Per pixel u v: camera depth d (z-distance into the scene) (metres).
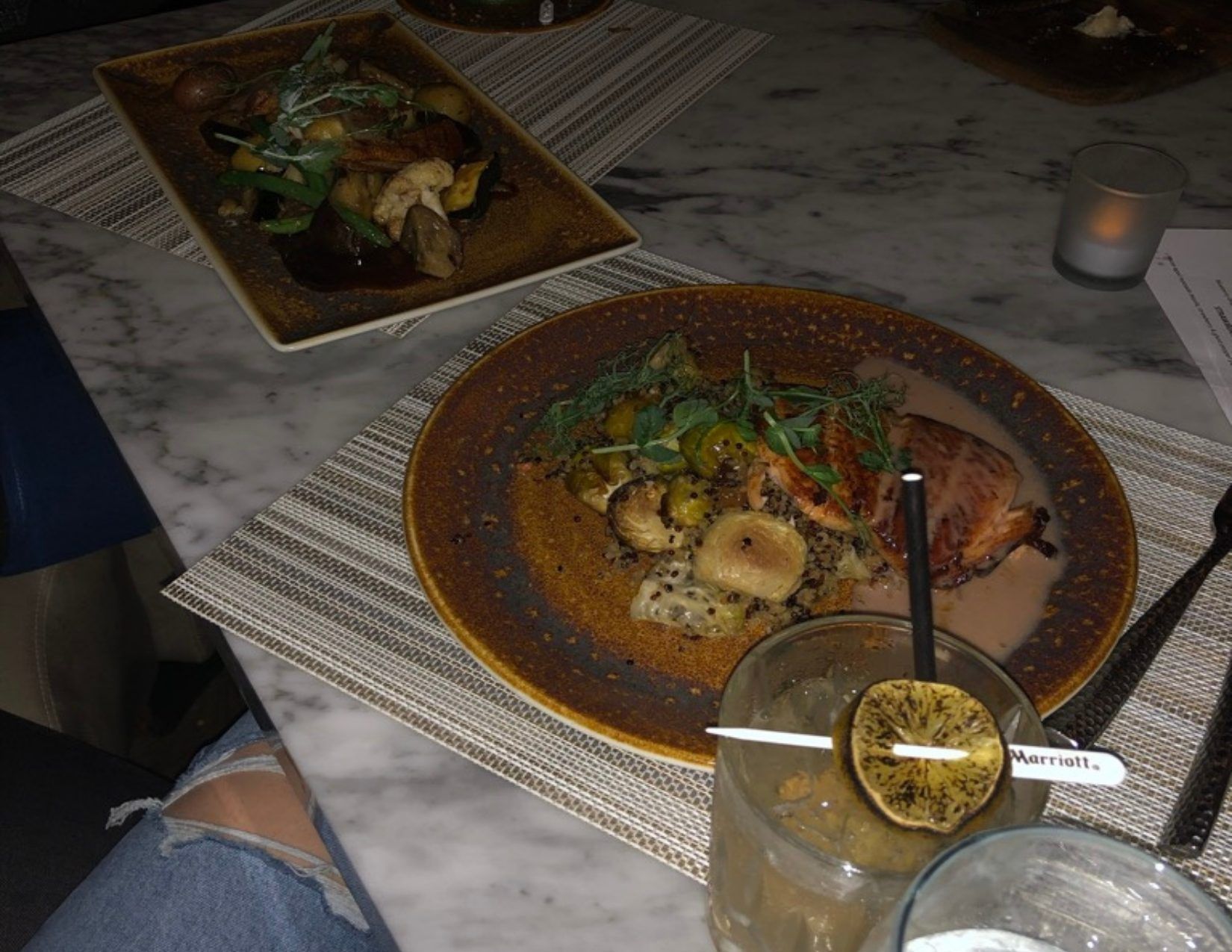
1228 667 0.86
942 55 1.65
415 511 0.89
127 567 1.64
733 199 1.37
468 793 0.79
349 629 0.88
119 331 1.18
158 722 1.76
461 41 1.64
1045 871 0.52
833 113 1.52
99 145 1.42
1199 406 1.11
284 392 1.12
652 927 0.72
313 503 0.98
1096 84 1.57
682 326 1.09
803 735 0.58
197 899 1.04
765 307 1.10
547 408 1.01
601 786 0.78
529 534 0.91
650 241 1.29
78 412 1.45
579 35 1.66
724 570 0.82
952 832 0.53
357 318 1.13
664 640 0.84
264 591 0.91
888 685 0.56
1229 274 1.28
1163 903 0.51
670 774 0.79
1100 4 1.73
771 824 0.58
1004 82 1.60
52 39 1.64
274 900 1.05
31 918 1.10
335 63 1.41
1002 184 1.41
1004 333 1.20
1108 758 0.56
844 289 1.24
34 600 1.45
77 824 1.17
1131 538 0.87
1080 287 1.26
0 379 1.45
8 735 1.22
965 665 0.64
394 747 0.81
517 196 1.29
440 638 0.88
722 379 1.04
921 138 1.49
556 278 1.22
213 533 0.98
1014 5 1.71
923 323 1.07
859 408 0.93
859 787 0.54
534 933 0.72
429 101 1.36
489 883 0.74
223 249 1.22
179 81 1.41
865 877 0.56
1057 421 0.97
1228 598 0.91
